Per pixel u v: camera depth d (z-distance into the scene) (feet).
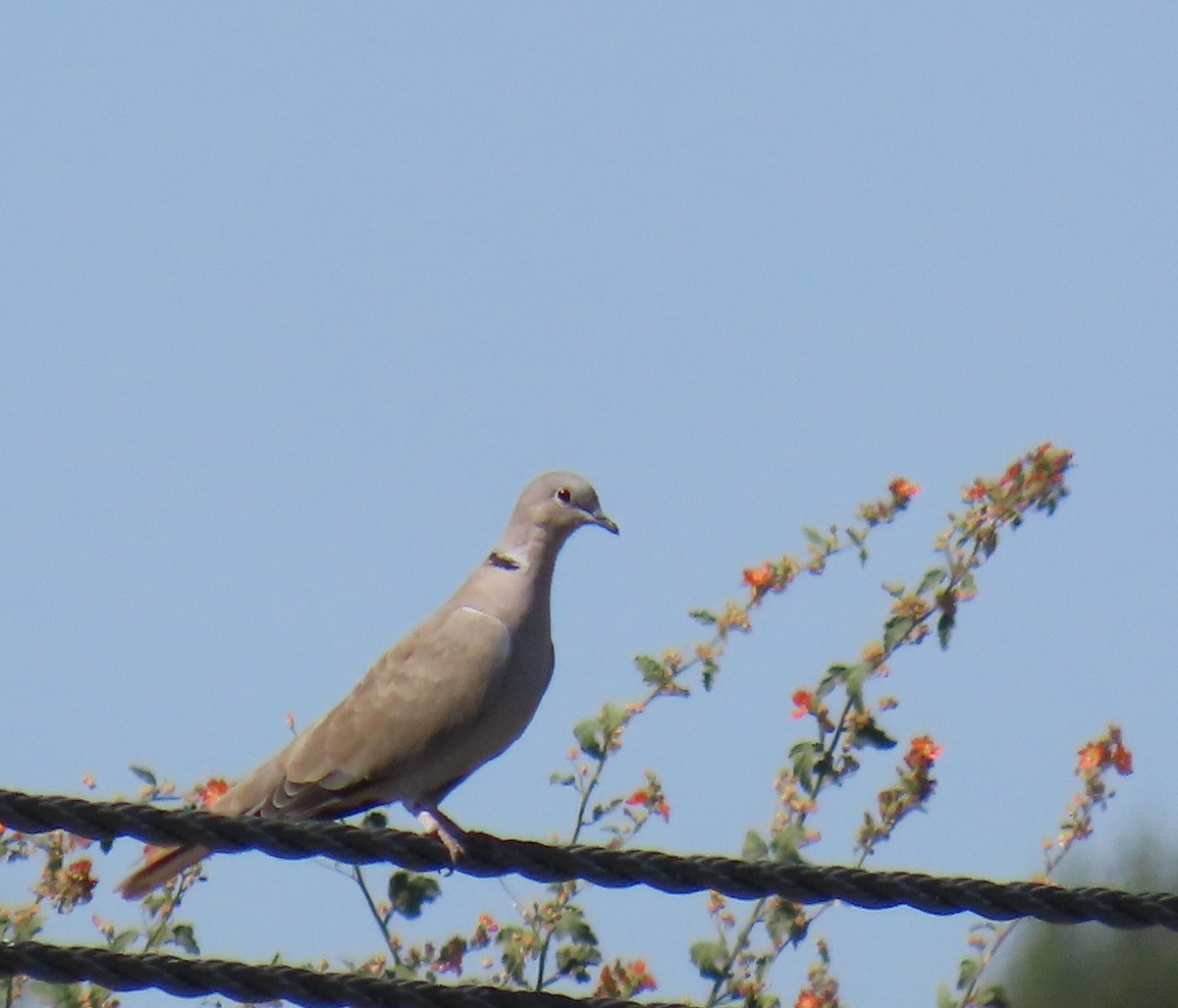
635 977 46.98
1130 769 47.80
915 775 46.93
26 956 33.01
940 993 46.83
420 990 33.71
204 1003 45.68
